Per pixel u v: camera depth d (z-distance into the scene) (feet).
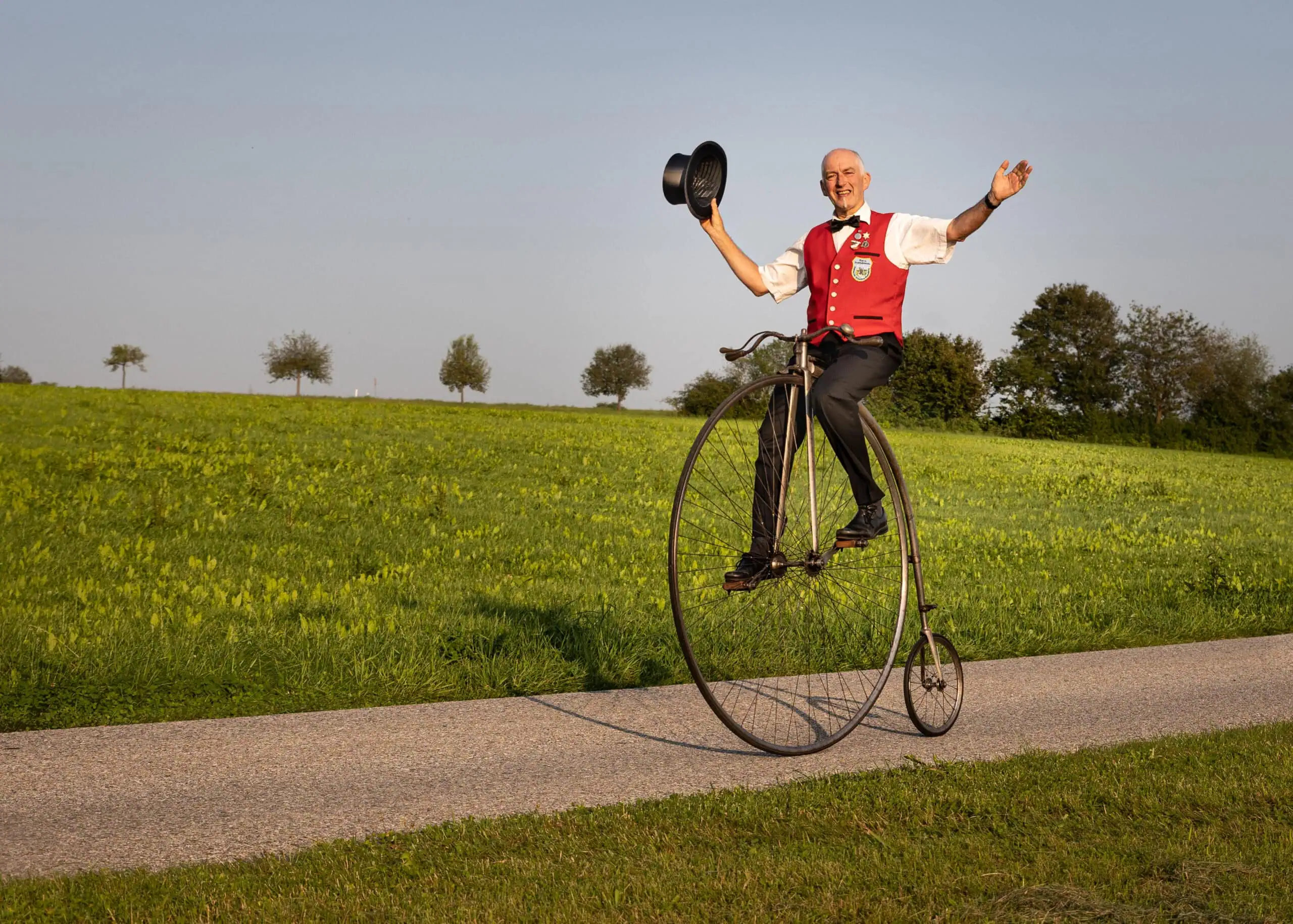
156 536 36.81
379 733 15.72
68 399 101.19
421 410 138.31
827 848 10.77
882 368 14.47
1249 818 11.80
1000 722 17.52
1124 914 9.11
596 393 368.68
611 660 21.02
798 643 22.21
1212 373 301.63
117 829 11.40
